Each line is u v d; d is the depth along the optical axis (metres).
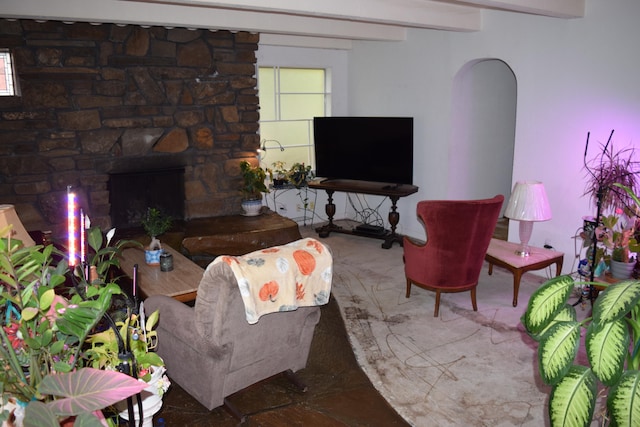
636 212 3.62
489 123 6.03
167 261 3.73
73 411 1.09
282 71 6.33
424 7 4.46
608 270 3.62
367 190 5.71
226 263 2.26
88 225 2.17
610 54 4.07
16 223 2.10
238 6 3.42
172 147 5.41
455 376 3.10
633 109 3.99
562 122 4.48
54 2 3.88
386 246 5.70
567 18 4.28
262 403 2.86
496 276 4.79
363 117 5.75
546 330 1.46
